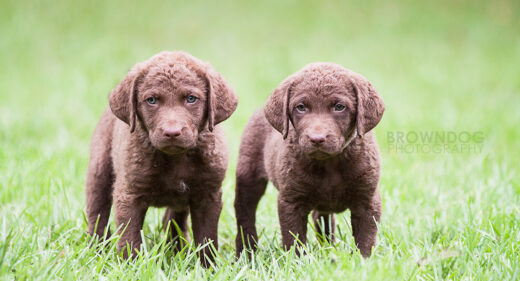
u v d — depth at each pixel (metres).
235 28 22.62
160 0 24.64
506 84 16.45
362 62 18.78
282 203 6.22
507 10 23.56
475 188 7.89
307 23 22.97
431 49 20.36
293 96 5.88
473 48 20.52
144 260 5.44
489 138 11.19
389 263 5.27
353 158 6.00
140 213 6.25
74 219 7.21
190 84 5.84
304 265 5.52
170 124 5.61
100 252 6.43
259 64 17.70
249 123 7.36
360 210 6.20
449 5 24.20
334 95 5.75
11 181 8.07
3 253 5.18
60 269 5.36
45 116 12.94
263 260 6.00
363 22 23.02
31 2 22.95
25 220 7.12
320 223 7.18
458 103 14.45
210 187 6.28
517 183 8.02
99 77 16.30
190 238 7.34
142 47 20.41
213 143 6.16
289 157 6.11
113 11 23.28
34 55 18.84
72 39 20.33
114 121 6.88
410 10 23.81
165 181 6.16
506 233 6.13
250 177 7.16
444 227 7.00
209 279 5.54
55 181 7.84
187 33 22.14
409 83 16.58
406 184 8.29
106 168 6.88
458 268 5.47
